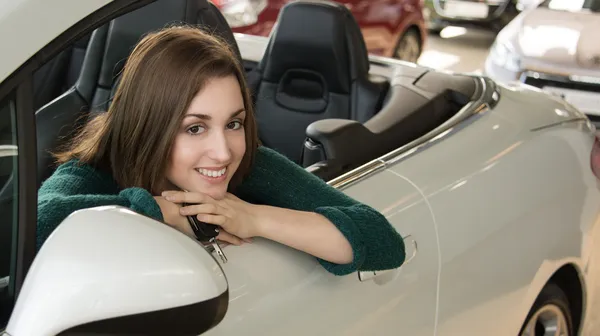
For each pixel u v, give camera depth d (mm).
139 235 891
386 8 5453
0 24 942
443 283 1596
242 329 1181
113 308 855
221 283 885
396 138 1928
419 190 1613
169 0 2221
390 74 2666
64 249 879
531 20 5164
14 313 891
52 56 986
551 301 2086
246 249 1285
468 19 8406
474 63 7473
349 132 1812
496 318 1797
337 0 5094
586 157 2078
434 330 1598
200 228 1228
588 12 5160
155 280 862
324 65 2635
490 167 1788
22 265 1024
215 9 2217
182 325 876
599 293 3137
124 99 1236
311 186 1444
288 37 2652
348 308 1361
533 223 1850
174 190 1322
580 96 4840
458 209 1652
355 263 1310
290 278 1289
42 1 970
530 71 4977
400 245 1378
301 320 1273
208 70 1201
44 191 1263
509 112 2014
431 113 2061
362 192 1549
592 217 2086
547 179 1912
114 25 2305
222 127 1233
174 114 1198
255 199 1480
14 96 962
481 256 1693
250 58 2828
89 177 1312
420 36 5977
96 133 1312
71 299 855
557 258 1957
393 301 1464
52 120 2270
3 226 1021
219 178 1265
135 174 1253
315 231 1294
